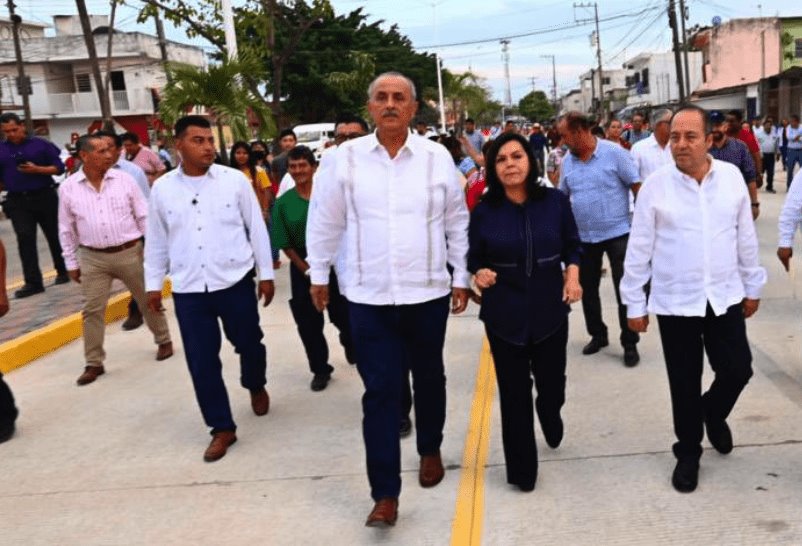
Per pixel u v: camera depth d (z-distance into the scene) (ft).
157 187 14.28
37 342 21.68
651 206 11.39
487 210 11.48
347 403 16.66
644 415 14.69
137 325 24.30
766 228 35.81
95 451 14.85
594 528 10.81
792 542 10.14
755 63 152.97
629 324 11.96
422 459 12.46
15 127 28.12
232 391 17.90
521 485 11.93
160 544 11.23
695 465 11.69
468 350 19.92
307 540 11.05
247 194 14.62
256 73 38.75
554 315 11.58
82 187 18.78
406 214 11.23
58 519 12.17
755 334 19.33
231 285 14.43
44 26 149.18
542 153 68.08
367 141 11.32
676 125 10.85
